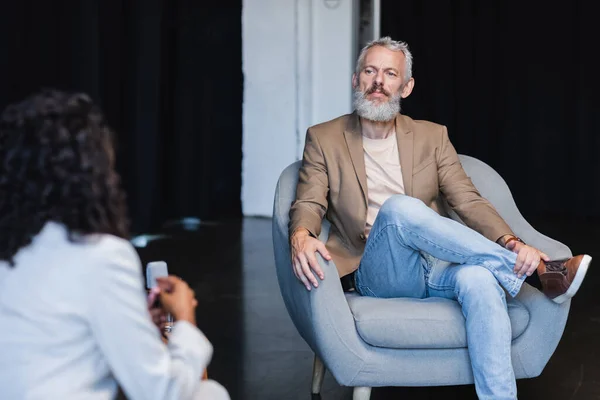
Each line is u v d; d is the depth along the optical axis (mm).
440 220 2398
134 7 5195
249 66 6082
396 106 2721
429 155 2756
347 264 2680
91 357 1347
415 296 2531
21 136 1330
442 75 6816
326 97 6035
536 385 2867
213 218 6156
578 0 6594
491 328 2275
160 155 5734
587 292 4152
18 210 1327
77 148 1341
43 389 1307
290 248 2459
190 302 1562
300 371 2994
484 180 2838
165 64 5738
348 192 2691
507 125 6879
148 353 1350
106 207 1378
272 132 6129
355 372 2367
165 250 5016
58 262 1324
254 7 6012
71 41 4586
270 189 6191
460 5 6773
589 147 6684
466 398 2760
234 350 3217
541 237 2633
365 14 6242
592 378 2930
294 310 2578
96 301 1317
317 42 5984
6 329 1318
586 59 6605
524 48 6762
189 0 5883
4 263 1342
